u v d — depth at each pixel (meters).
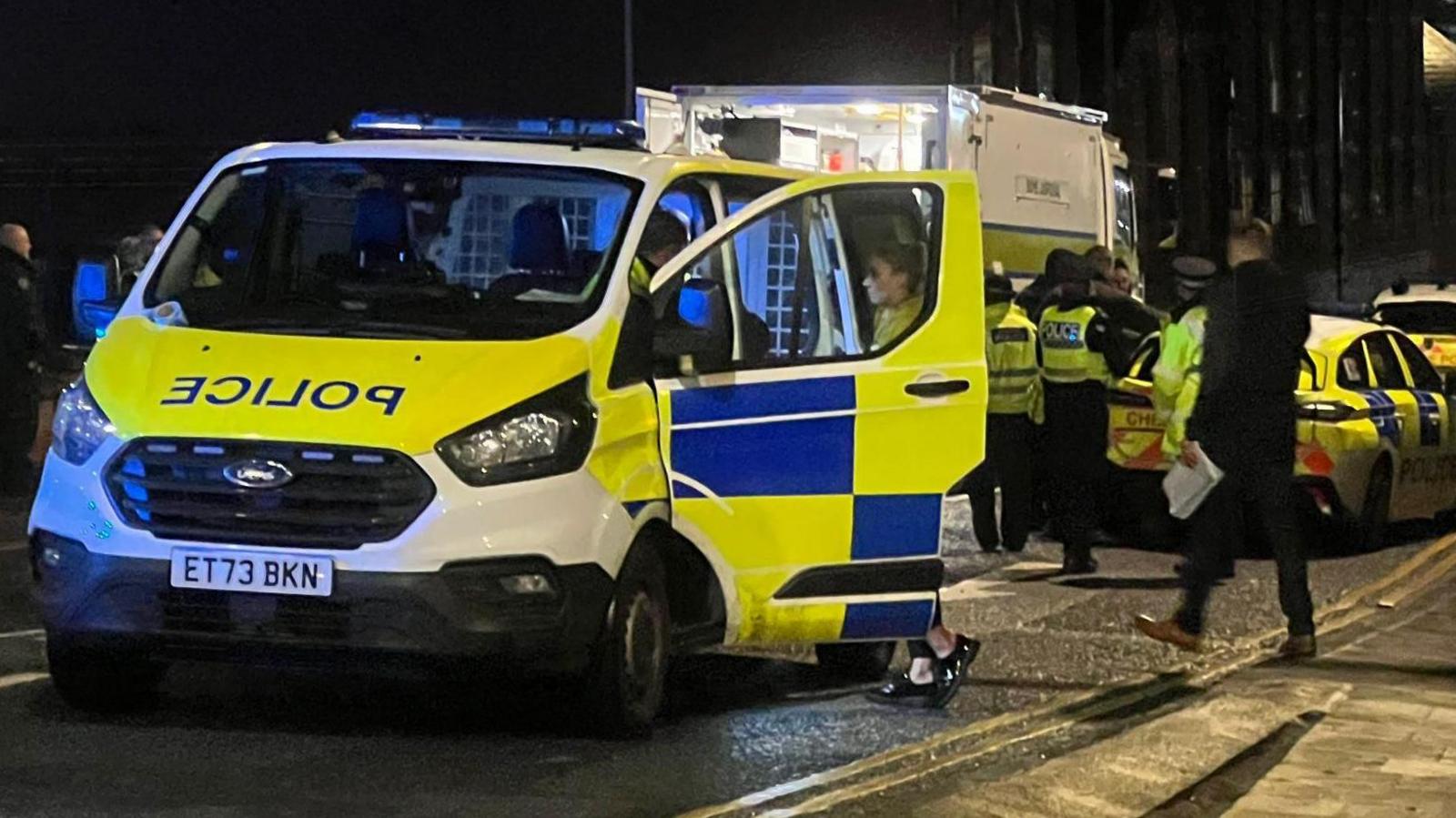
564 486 6.19
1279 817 5.89
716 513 6.73
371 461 6.02
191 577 6.06
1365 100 56.31
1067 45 38.38
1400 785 6.32
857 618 7.08
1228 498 8.46
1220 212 45.75
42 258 16.31
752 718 7.17
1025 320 12.22
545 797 5.77
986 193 16.62
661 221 7.04
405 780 5.92
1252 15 48.00
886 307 7.16
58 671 6.55
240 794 5.65
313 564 5.99
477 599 6.03
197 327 6.65
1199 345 10.44
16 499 14.16
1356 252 55.03
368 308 6.76
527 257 6.83
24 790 5.60
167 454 6.12
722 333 6.70
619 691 6.47
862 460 7.01
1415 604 10.67
